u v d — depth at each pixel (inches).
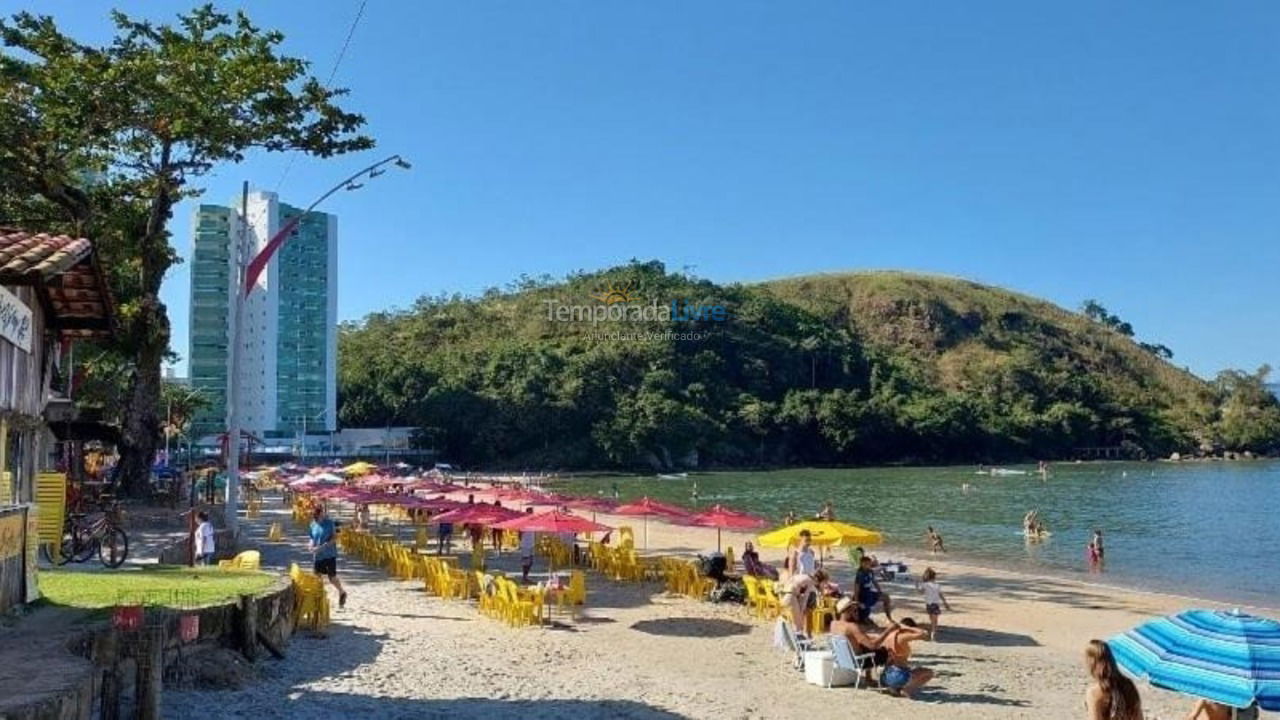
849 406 6097.4
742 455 5856.3
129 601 503.8
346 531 1205.7
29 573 479.2
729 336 6579.7
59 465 1234.6
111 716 364.2
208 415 4207.7
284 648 584.1
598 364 5610.2
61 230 1328.7
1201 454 6904.5
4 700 302.2
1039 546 1774.1
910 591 1040.8
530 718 460.4
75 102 1156.5
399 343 6466.5
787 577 812.0
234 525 1035.3
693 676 577.9
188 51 1221.7
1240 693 308.7
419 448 5029.5
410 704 473.7
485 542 1338.6
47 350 518.3
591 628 732.7
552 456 5260.8
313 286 4847.4
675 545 1507.1
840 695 542.3
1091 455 6702.8
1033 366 7436.0
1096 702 344.8
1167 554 1683.1
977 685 585.9
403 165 1048.2
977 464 6289.4
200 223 4293.8
